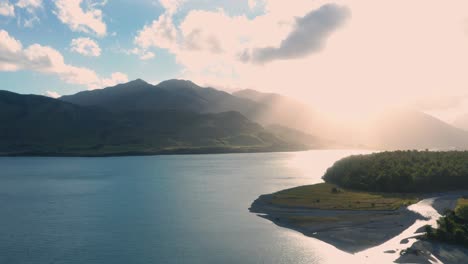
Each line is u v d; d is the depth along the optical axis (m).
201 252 90.19
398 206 136.12
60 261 84.81
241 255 88.06
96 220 123.88
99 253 89.81
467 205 111.69
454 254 84.75
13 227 114.94
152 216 129.62
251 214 131.62
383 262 82.12
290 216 126.38
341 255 87.19
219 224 117.25
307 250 91.12
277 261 84.12
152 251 91.25
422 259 82.25
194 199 164.62
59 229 112.38
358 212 129.00
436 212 124.19
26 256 88.00
